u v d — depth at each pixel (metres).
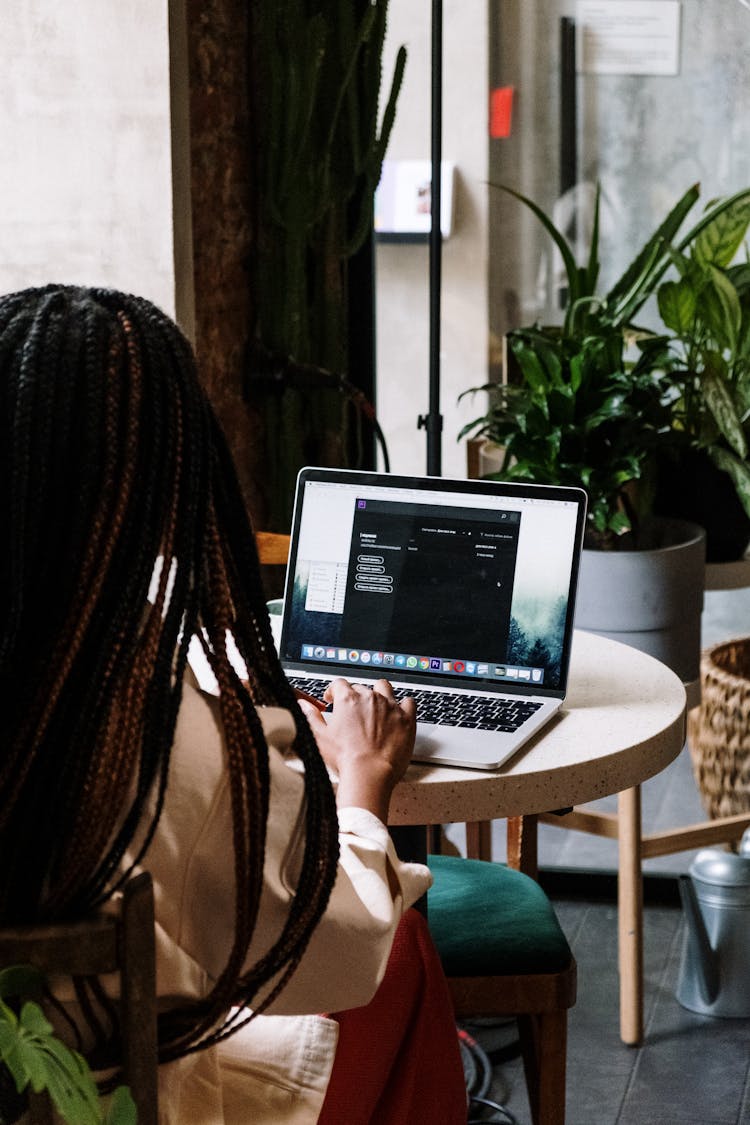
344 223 2.73
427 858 1.82
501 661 1.61
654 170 2.63
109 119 2.31
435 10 2.06
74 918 0.87
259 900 0.94
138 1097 0.87
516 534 1.63
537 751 1.42
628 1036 2.36
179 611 0.92
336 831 1.00
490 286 2.75
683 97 2.59
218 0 2.46
